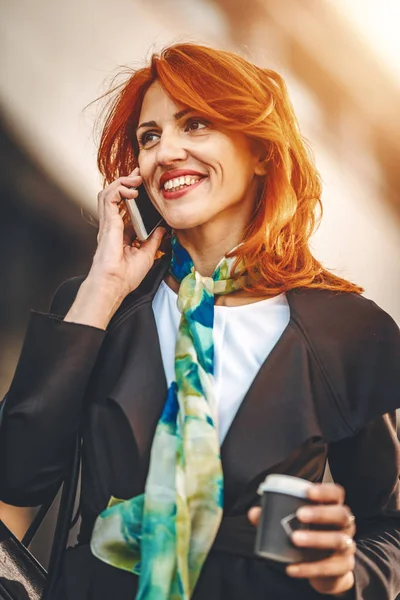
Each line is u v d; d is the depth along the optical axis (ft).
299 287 8.10
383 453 8.01
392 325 7.90
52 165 18.15
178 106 8.08
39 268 19.20
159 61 8.20
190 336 7.72
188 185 8.07
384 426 8.01
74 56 18.08
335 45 21.12
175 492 7.12
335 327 7.80
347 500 8.20
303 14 20.67
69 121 18.03
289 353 7.61
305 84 21.38
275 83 8.58
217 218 8.24
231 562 7.12
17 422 7.64
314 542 6.19
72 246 19.22
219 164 8.02
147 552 7.00
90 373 7.75
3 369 18.94
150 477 7.20
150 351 7.82
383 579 7.38
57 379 7.64
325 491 6.22
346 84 21.91
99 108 9.80
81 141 18.03
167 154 8.02
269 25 20.22
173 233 8.56
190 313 7.80
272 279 8.13
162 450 7.28
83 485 7.73
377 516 8.11
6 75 17.78
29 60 17.85
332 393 7.57
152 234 8.48
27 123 18.02
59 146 18.07
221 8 19.39
